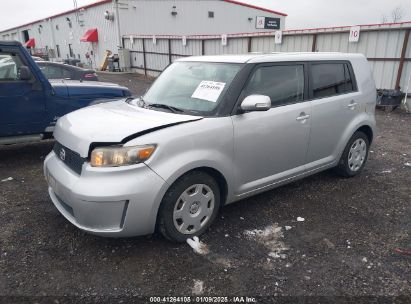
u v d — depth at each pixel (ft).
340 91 15.10
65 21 108.17
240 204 13.70
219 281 9.25
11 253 10.36
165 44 69.72
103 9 85.40
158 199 9.68
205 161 10.42
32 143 22.66
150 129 9.87
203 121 10.66
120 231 9.54
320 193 14.88
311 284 9.19
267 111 12.16
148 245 10.77
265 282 9.24
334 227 12.10
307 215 12.92
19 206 13.47
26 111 18.20
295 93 13.28
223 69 12.26
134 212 9.43
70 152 10.46
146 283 9.16
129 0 80.74
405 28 34.81
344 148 15.58
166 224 10.18
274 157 12.65
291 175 13.57
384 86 37.96
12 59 17.60
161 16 86.38
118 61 82.99
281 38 47.01
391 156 20.45
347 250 10.73
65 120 11.83
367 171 17.72
